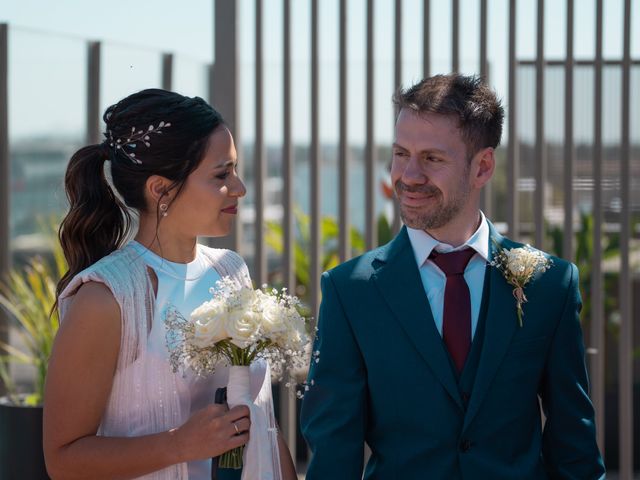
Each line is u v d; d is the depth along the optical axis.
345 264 2.13
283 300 1.94
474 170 2.05
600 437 3.53
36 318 3.77
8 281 3.91
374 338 2.03
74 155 2.04
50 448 1.86
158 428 1.93
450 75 2.08
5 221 3.91
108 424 1.92
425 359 2.00
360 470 2.01
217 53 3.40
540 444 2.07
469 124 2.00
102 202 2.04
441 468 1.96
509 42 3.39
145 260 1.98
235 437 1.87
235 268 2.18
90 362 1.86
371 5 3.43
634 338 5.67
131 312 1.90
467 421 1.96
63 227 2.04
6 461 3.64
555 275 2.11
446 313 2.04
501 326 2.03
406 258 2.09
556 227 5.09
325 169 7.10
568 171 3.45
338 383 2.03
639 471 4.99
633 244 5.24
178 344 1.94
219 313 1.84
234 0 3.39
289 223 3.52
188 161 1.94
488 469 1.96
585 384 2.11
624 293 3.52
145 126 1.94
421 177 1.99
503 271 2.07
